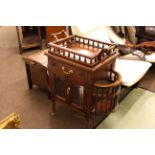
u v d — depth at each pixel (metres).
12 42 3.84
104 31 2.68
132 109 2.29
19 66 3.07
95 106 1.87
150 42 2.80
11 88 2.60
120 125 2.08
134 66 2.30
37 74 2.39
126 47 2.56
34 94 2.51
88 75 1.69
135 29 2.92
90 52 1.87
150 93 2.55
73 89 1.89
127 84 2.08
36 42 3.54
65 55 1.81
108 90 1.82
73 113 2.24
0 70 2.95
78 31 2.43
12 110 2.25
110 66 1.92
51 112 2.24
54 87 2.03
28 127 2.04
